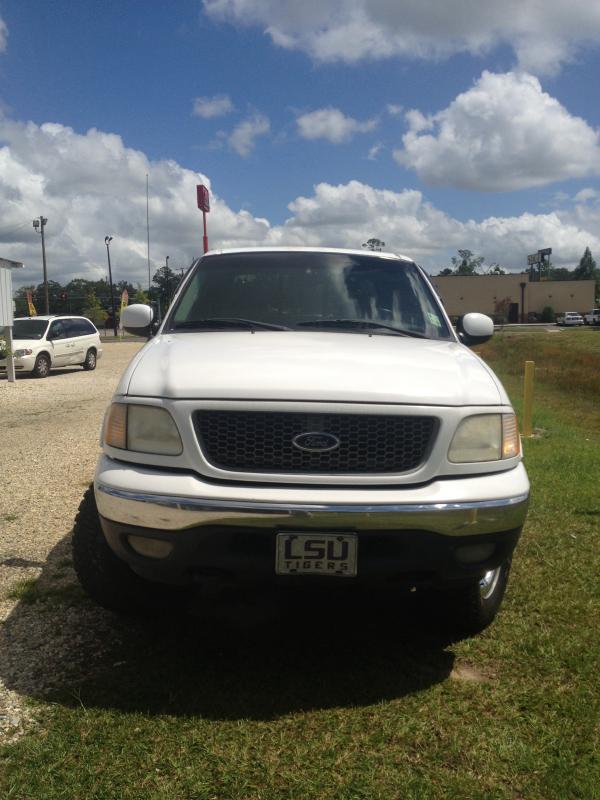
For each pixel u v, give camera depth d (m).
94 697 2.85
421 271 4.65
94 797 2.27
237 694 2.90
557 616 3.71
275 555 2.78
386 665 3.19
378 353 3.36
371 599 3.90
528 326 79.56
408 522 2.78
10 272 17.53
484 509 2.87
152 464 2.91
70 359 20.30
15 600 3.81
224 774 2.39
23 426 10.32
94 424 10.38
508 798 2.31
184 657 3.22
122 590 3.34
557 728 2.70
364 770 2.43
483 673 3.12
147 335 4.57
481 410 3.02
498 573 3.45
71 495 6.07
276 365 3.08
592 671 3.12
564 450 8.52
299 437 2.84
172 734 2.61
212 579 2.90
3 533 4.98
